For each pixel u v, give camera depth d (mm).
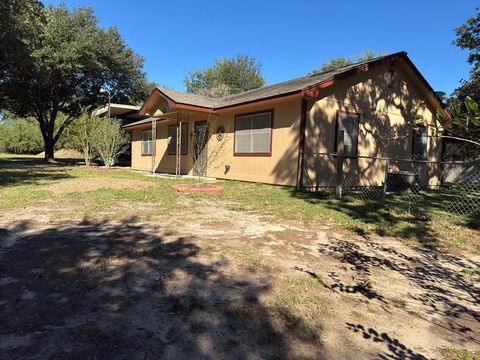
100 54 24109
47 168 17641
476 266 4043
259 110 11633
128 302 2771
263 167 11500
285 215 6320
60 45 21922
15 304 2686
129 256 3836
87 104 27203
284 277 3398
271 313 2668
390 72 12398
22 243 4266
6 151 46844
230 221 5770
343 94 11086
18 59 15258
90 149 21562
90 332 2324
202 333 2363
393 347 2322
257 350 2199
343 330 2498
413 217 6551
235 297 2918
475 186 11828
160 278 3262
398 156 12891
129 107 22250
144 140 19969
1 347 2125
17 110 26984
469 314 2863
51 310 2609
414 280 3545
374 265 3920
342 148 8953
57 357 2039
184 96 14164
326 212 6676
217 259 3828
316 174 10461
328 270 3672
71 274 3287
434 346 2369
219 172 13500
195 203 7418
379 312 2807
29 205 6734
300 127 10086
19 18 13875
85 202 7148
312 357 2160
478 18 18109
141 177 13438
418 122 3596
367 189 11391
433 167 14344
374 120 12023
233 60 47812
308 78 13055
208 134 13922
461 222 6246
